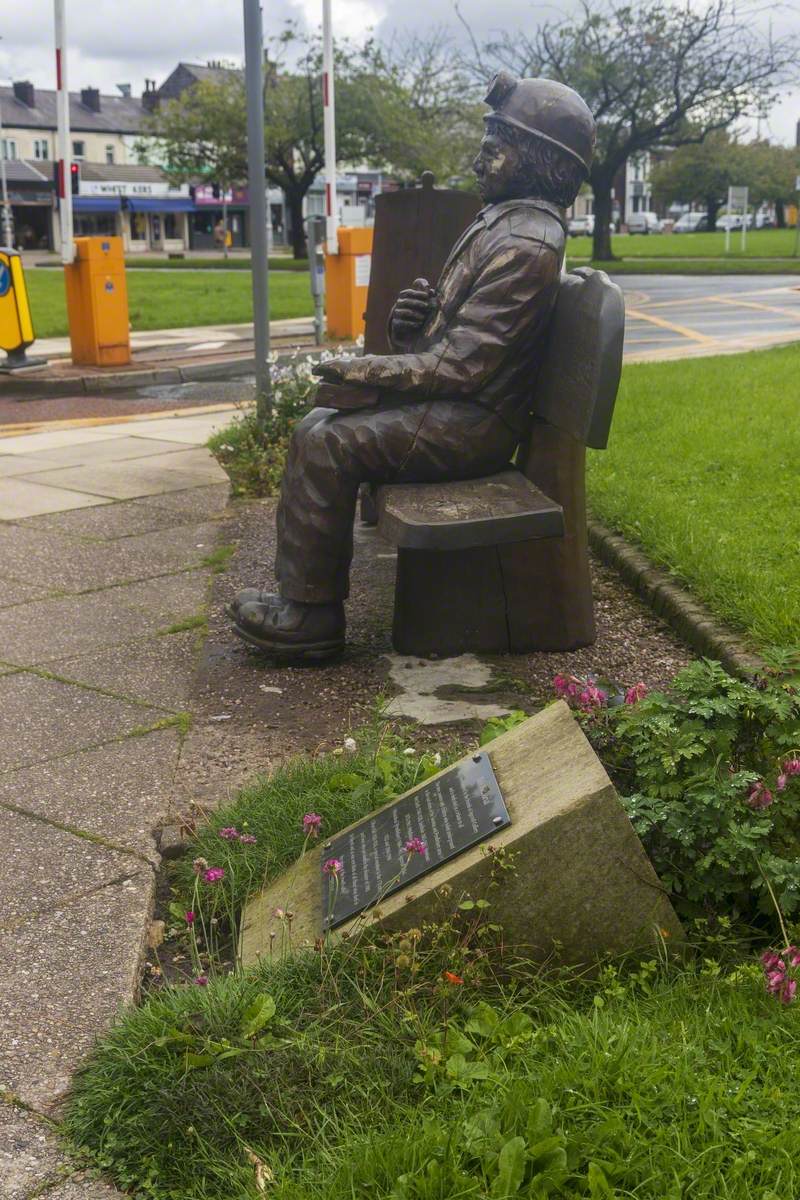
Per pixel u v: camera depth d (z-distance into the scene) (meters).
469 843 2.80
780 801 2.87
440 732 4.19
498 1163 2.04
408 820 3.04
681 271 36.00
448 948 2.70
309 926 2.90
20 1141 2.33
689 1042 2.37
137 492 8.43
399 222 6.52
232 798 3.73
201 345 18.50
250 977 2.69
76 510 7.90
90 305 15.79
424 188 6.45
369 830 3.12
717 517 6.46
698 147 80.25
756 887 2.83
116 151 91.56
